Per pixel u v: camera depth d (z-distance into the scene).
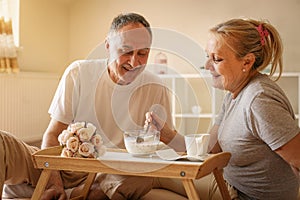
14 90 3.55
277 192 1.55
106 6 4.57
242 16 4.16
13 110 3.54
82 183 1.88
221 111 1.75
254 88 1.48
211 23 4.23
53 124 1.94
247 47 1.52
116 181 1.66
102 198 1.75
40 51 4.15
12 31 3.58
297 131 1.38
